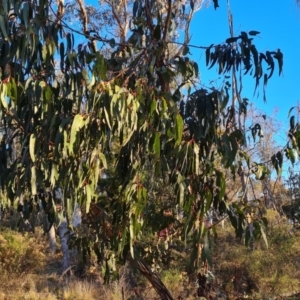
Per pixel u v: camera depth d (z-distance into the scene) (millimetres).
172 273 7824
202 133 3436
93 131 2863
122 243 3457
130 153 3299
